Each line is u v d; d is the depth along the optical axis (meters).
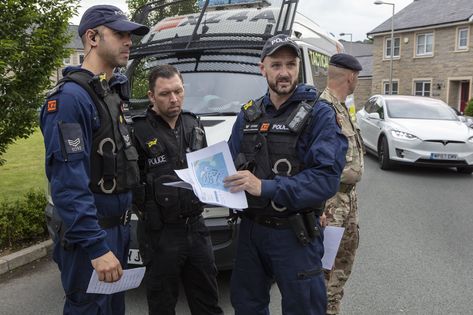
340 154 2.27
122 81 2.38
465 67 28.44
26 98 4.89
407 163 9.55
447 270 4.51
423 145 9.34
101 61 2.25
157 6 5.92
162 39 5.46
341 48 8.30
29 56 4.75
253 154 2.38
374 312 3.66
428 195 7.79
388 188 8.31
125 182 2.29
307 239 2.31
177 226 2.80
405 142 9.45
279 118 2.37
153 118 2.83
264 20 5.13
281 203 2.20
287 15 4.91
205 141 3.01
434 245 5.24
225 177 2.26
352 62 3.12
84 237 2.01
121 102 2.33
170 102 2.76
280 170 2.31
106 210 2.24
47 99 2.10
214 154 2.30
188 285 2.99
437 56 30.17
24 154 11.83
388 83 33.78
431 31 30.44
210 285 2.97
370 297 3.92
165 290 2.85
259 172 2.34
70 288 2.24
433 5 32.09
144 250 2.86
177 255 2.79
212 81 4.89
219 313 3.04
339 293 3.27
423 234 5.65
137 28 2.24
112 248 2.28
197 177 2.25
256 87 4.80
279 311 3.73
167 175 2.75
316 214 2.41
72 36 5.20
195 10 5.68
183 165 2.80
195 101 4.74
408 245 5.23
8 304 3.81
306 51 5.27
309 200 2.20
